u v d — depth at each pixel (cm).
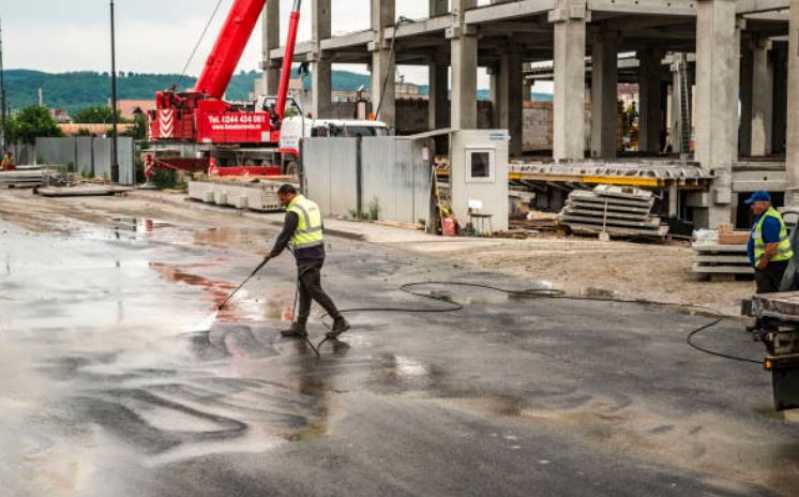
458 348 1191
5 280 1742
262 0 4581
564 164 3672
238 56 4653
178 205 3669
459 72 4684
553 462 756
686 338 1249
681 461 760
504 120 5884
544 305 1514
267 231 2702
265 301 1545
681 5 4066
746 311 926
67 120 15725
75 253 2161
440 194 2930
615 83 4916
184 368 1078
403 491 691
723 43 3356
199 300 1547
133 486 700
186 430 840
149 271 1883
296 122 4328
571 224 2702
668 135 7862
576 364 1100
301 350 1179
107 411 900
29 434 825
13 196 4075
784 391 778
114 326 1323
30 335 1258
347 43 5691
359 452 780
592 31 4941
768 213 1241
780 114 5966
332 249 2275
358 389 987
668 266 1920
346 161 3067
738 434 832
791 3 2845
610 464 752
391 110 5450
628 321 1373
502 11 4306
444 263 2022
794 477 725
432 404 928
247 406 920
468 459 763
